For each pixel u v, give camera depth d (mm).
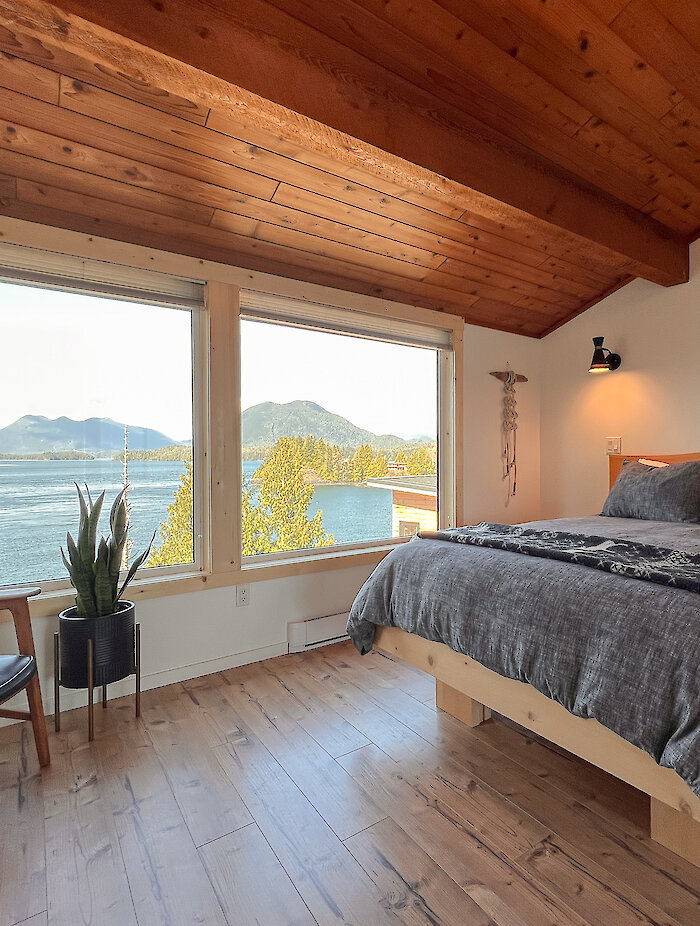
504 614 1635
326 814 1573
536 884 1312
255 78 1649
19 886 1314
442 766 1811
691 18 1979
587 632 1431
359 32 1806
